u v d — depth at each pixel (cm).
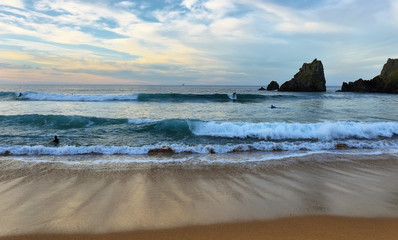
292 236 310
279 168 608
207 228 329
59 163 633
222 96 3194
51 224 336
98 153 734
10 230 321
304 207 392
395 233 319
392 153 760
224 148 798
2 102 2378
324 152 771
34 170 575
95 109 1897
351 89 6856
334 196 439
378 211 381
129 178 529
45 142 867
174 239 304
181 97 3042
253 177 541
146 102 2634
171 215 362
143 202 408
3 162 632
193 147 796
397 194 452
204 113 1736
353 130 1014
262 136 983
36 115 1190
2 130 1032
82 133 1015
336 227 332
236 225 337
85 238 306
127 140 916
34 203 401
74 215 361
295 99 3456
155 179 525
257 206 395
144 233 317
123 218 353
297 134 980
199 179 526
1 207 386
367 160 683
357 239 305
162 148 784
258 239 304
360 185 496
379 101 3184
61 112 1678
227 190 464
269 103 2767
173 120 1094
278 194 446
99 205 395
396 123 1071
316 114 1727
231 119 1452
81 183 495
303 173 570
